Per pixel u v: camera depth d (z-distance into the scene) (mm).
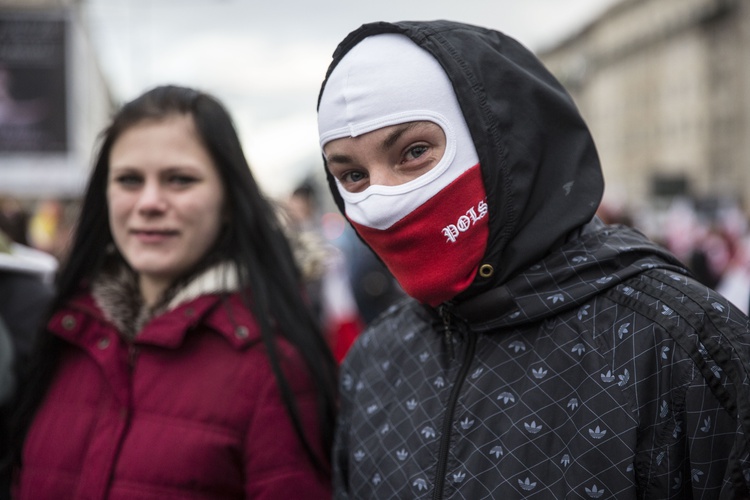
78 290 1970
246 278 1852
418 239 1305
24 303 2412
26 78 8484
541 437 1208
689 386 1100
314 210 6527
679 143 40469
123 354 1815
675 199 18641
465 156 1291
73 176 8500
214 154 1862
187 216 1828
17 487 1991
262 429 1711
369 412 1467
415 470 1319
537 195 1315
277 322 1839
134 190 1839
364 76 1293
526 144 1302
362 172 1347
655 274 1206
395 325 1555
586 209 1285
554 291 1258
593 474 1146
